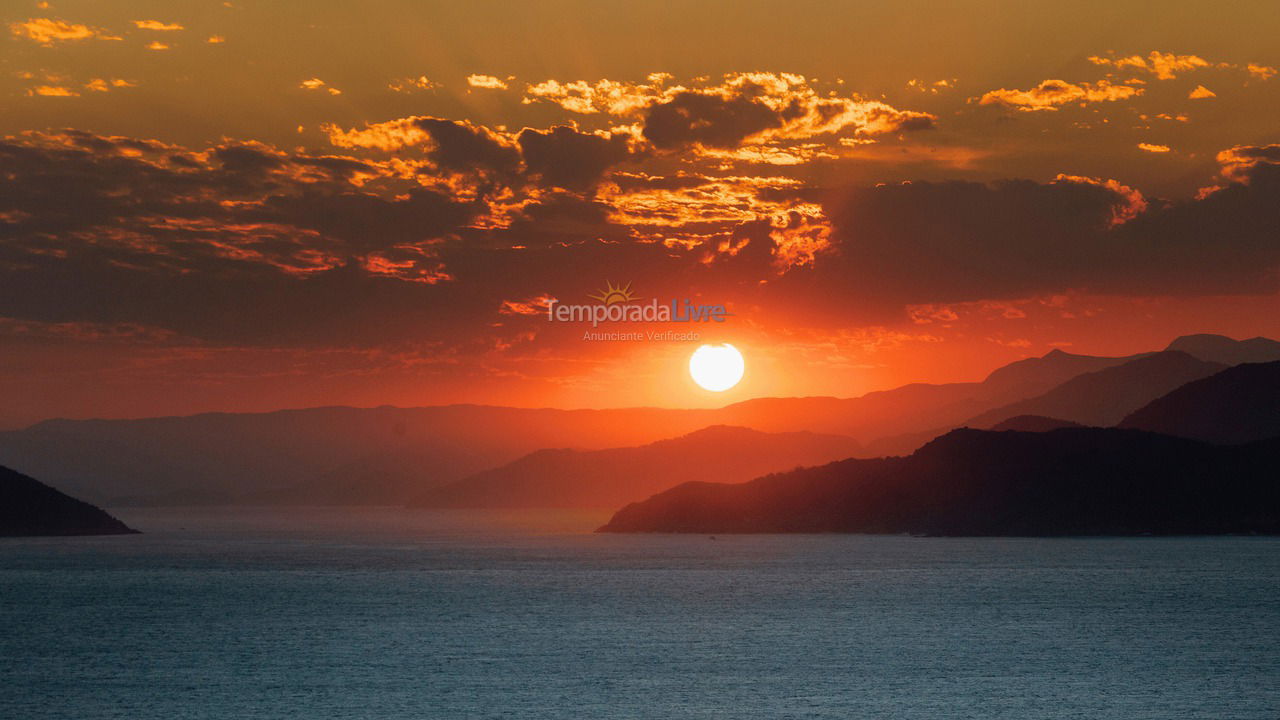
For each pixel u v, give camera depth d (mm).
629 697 111250
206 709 108250
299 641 152750
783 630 159750
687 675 122812
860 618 172875
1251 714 103062
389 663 132500
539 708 106938
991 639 148750
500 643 148750
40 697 114500
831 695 111438
